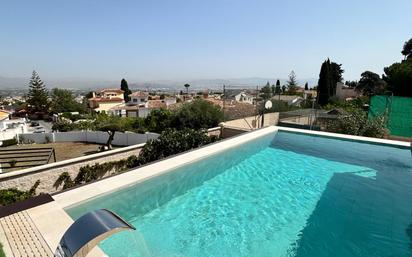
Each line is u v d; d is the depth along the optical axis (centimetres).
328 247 420
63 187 805
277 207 550
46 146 1916
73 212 424
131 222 464
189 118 1619
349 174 735
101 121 2367
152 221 475
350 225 483
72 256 183
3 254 289
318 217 510
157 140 1038
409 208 545
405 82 1956
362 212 530
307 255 403
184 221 485
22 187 719
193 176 691
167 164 645
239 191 622
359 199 589
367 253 407
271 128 1189
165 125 1811
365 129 1138
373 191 627
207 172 734
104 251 321
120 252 331
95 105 5194
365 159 852
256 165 805
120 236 339
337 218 507
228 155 834
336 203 568
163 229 455
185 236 441
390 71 2544
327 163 823
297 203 567
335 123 1291
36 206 405
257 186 653
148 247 399
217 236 445
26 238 320
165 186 604
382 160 841
